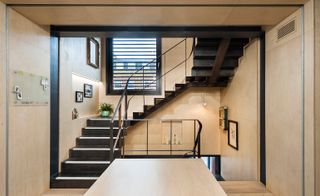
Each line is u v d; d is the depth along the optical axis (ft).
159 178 6.05
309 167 9.18
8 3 9.61
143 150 21.26
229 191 12.24
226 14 10.85
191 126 21.43
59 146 14.56
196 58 16.58
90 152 16.03
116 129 17.98
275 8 10.05
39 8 10.11
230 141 18.37
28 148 11.19
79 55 17.74
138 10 10.45
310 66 9.20
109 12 10.64
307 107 9.36
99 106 22.30
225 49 14.78
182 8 10.25
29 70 11.27
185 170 6.75
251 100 14.48
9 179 9.82
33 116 11.63
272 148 12.19
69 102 16.14
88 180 13.26
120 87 22.62
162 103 19.93
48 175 13.14
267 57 12.84
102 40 22.62
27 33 11.15
